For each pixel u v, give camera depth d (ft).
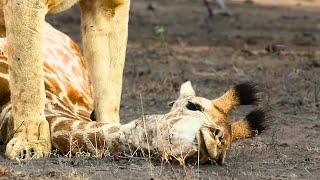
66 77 69.92
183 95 58.75
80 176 55.42
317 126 79.92
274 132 72.59
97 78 66.18
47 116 62.54
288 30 181.47
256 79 110.01
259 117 59.06
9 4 59.47
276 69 119.34
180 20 198.49
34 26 59.52
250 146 68.18
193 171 56.18
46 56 69.56
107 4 65.41
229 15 209.77
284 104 91.25
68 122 61.11
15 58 59.72
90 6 65.77
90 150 59.77
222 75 115.14
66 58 71.20
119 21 66.44
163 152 56.13
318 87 99.09
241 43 156.76
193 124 55.88
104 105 66.13
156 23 188.44
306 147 69.15
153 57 133.39
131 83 104.37
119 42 66.59
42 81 60.49
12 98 60.54
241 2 250.37
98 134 59.41
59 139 60.64
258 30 180.65
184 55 137.59
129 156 58.49
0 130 64.75
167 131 56.08
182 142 55.52
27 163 58.90
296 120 82.79
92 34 66.03
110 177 55.62
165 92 98.48
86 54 66.59
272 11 227.20
